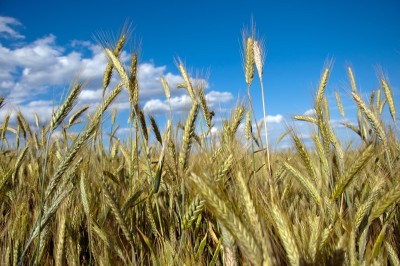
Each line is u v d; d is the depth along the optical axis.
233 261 0.30
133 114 0.48
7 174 0.48
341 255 0.25
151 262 0.44
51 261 0.43
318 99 0.50
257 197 0.35
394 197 0.32
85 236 0.48
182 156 0.43
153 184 0.46
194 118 0.43
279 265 0.26
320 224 0.34
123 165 0.65
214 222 0.48
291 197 0.57
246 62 0.47
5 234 0.45
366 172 0.53
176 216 0.49
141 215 0.52
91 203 0.47
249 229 0.26
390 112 0.63
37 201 0.49
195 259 0.40
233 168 0.39
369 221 0.33
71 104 0.38
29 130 0.79
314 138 0.48
